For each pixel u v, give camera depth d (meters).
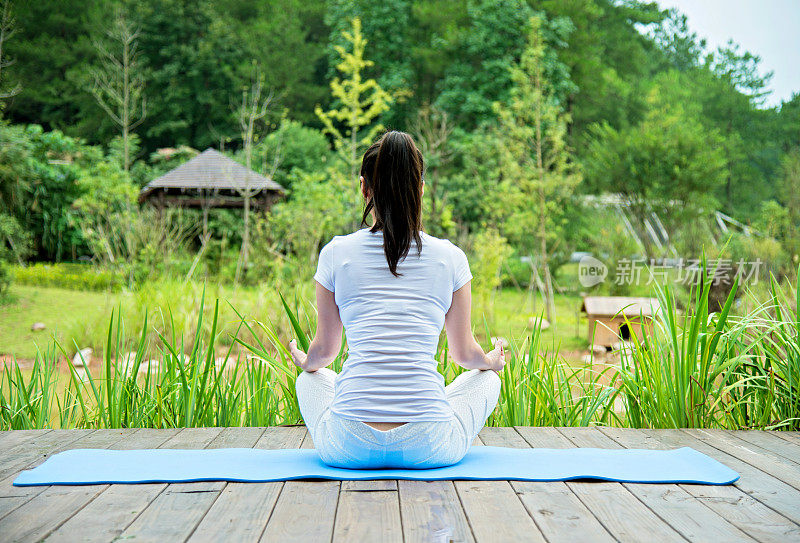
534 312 11.84
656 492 1.94
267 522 1.68
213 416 3.18
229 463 2.19
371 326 1.90
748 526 1.67
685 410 3.02
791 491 1.96
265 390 3.28
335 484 1.96
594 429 2.86
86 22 29.39
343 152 13.84
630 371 3.31
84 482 1.99
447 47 22.81
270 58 30.22
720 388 3.01
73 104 28.83
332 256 1.94
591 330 8.09
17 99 27.59
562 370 3.43
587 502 1.84
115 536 1.59
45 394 3.27
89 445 2.56
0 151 12.91
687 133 15.08
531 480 2.01
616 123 29.52
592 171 15.46
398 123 24.97
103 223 14.75
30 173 14.40
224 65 28.55
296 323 2.87
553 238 13.53
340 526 1.65
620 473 2.08
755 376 3.10
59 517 1.72
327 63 32.69
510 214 12.82
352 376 1.92
